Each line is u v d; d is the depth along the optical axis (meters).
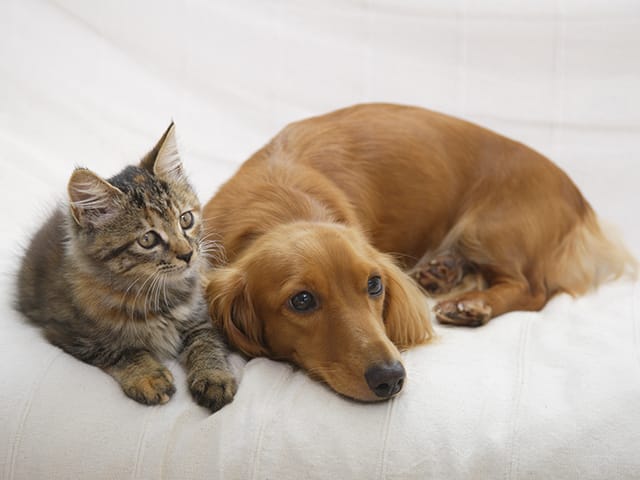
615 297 0.88
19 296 0.79
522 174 0.92
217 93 1.16
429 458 0.67
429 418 0.69
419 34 1.17
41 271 0.78
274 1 1.17
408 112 0.95
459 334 0.81
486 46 1.17
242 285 0.77
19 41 1.09
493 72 1.17
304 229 0.78
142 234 0.73
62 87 1.09
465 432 0.68
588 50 1.15
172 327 0.76
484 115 1.17
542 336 0.78
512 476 0.67
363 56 1.18
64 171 1.03
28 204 0.96
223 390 0.70
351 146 0.90
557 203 0.92
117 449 0.68
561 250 0.91
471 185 0.92
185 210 0.76
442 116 0.95
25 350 0.73
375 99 1.18
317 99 1.18
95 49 1.12
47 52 1.10
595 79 1.15
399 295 0.78
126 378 0.71
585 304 0.86
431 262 0.91
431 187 0.91
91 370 0.72
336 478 0.67
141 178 0.75
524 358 0.74
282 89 1.17
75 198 0.71
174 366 0.75
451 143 0.92
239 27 1.17
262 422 0.69
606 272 0.94
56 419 0.69
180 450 0.68
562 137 1.15
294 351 0.75
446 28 1.17
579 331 0.78
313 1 1.17
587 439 0.67
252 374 0.72
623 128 1.14
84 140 1.08
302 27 1.17
